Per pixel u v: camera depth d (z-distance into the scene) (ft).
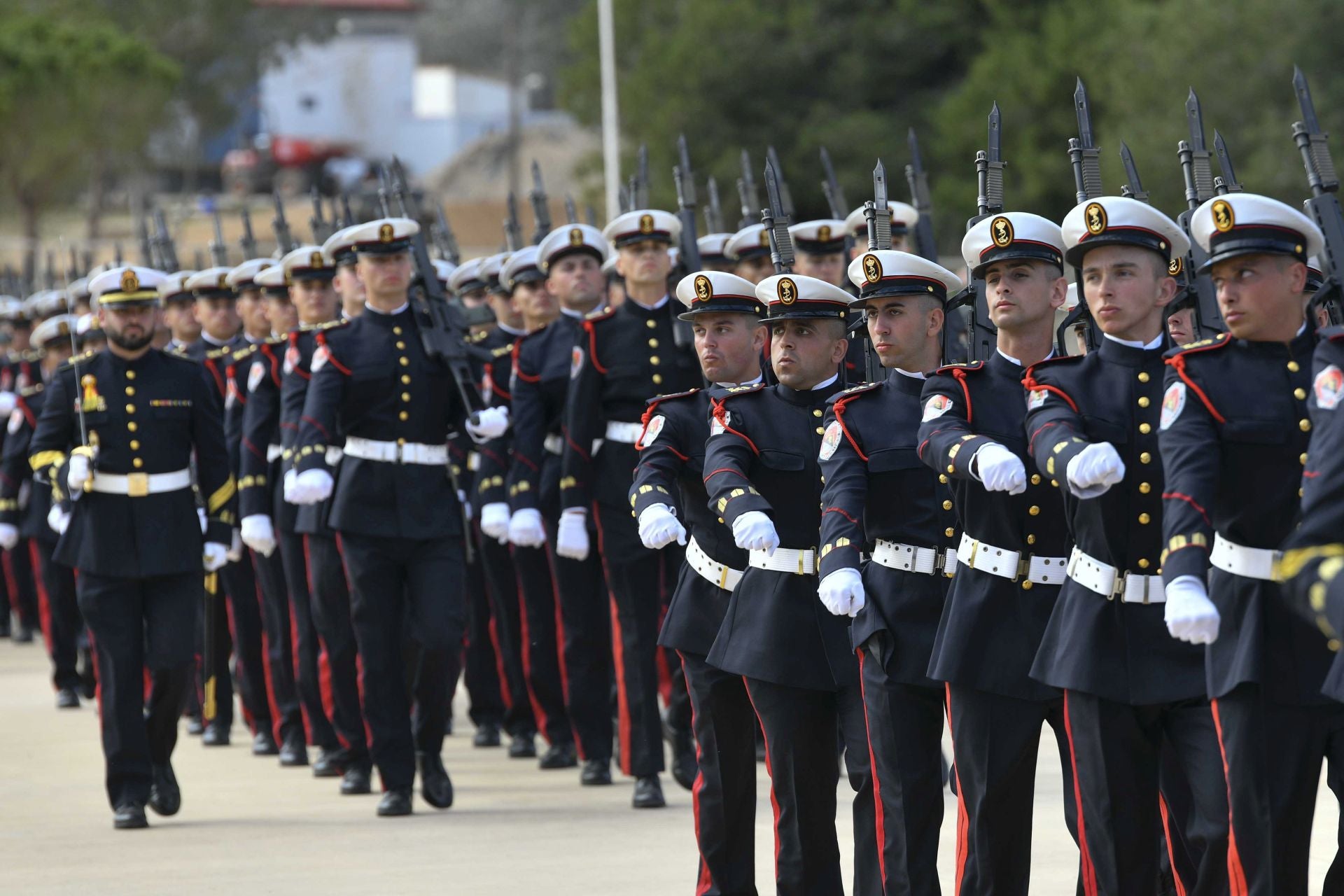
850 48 309.42
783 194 86.33
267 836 78.74
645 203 97.25
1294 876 47.98
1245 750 47.57
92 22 396.78
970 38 311.47
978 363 55.06
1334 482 43.24
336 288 96.68
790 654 57.67
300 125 631.56
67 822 83.05
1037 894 64.90
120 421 81.20
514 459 88.22
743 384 65.10
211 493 83.66
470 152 534.78
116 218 479.82
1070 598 51.57
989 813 53.36
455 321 86.02
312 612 91.61
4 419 143.84
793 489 59.00
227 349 108.58
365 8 636.48
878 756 55.98
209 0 495.41
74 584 123.34
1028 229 53.93
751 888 62.03
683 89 304.09
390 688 82.89
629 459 84.02
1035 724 53.11
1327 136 50.03
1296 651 47.24
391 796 82.53
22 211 373.81
